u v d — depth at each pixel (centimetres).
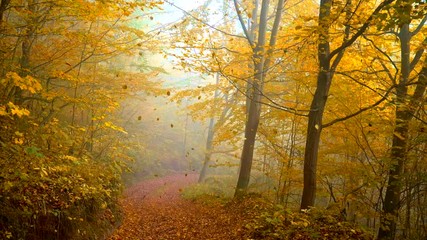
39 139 652
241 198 1255
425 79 745
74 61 1048
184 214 1291
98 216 828
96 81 1156
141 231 984
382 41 945
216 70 930
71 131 924
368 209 968
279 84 1434
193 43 971
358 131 1016
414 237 788
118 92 1248
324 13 754
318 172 1120
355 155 1091
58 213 615
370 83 962
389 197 895
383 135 982
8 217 504
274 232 718
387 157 844
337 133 1095
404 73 939
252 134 1381
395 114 923
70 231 648
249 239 713
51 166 637
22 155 534
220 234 878
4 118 618
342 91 966
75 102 835
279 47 1139
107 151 1214
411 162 796
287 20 1519
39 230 560
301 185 1236
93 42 881
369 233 714
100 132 1207
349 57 978
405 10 516
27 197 568
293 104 1202
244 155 1394
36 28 764
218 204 1360
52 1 677
